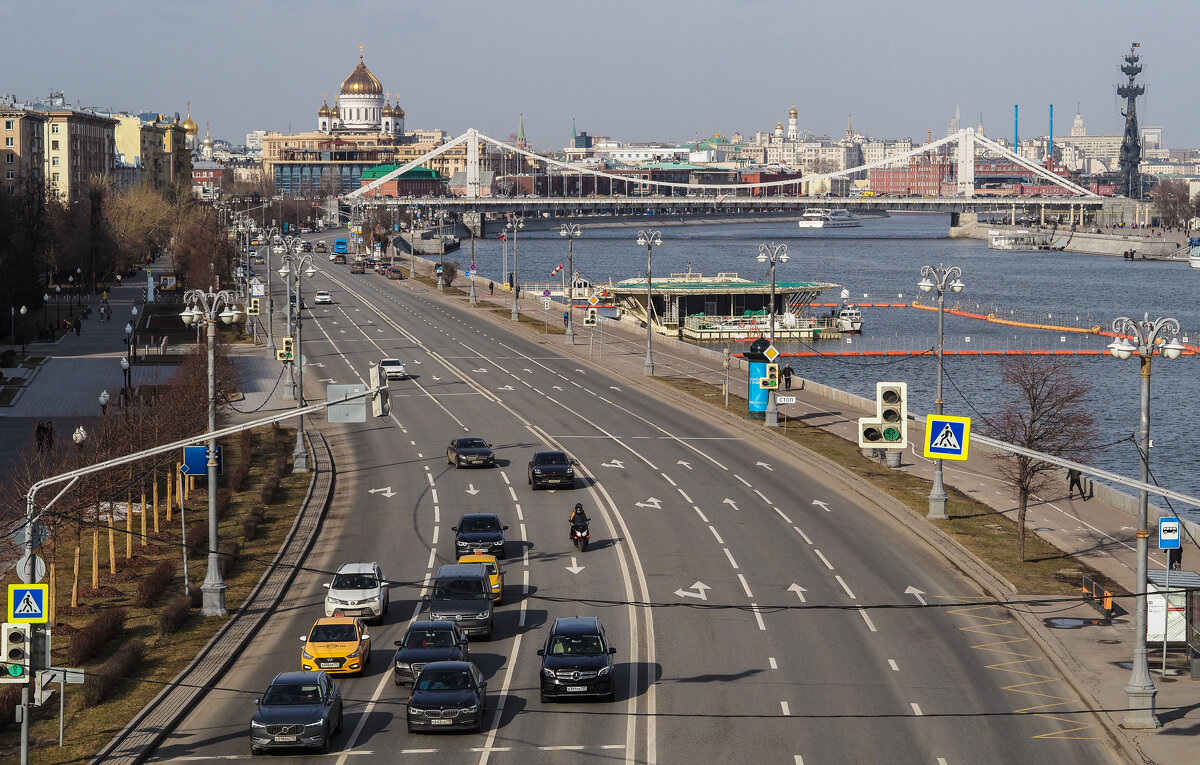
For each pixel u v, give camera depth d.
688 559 68.19
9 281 163.00
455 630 52.44
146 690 49.88
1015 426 79.12
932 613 59.62
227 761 43.12
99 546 71.44
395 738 45.09
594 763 42.72
